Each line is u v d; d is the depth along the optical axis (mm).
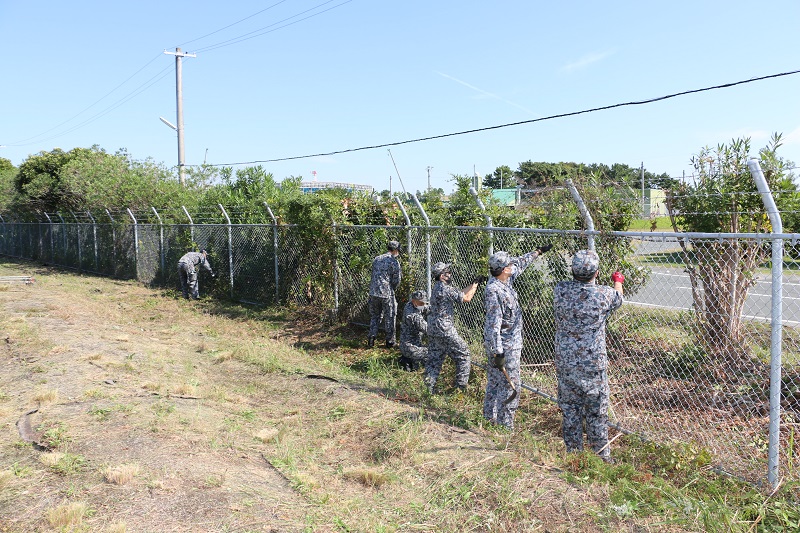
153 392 5629
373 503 3469
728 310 5223
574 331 4121
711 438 4410
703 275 5309
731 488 3715
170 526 3047
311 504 3404
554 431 5039
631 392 5309
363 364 7363
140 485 3486
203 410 5188
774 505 3352
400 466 3984
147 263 16422
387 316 8117
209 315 11039
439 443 4359
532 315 6352
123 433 4359
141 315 10914
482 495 3471
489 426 4840
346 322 9656
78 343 7617
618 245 5438
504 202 7676
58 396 5320
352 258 9359
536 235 6312
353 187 10367
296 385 6133
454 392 6066
